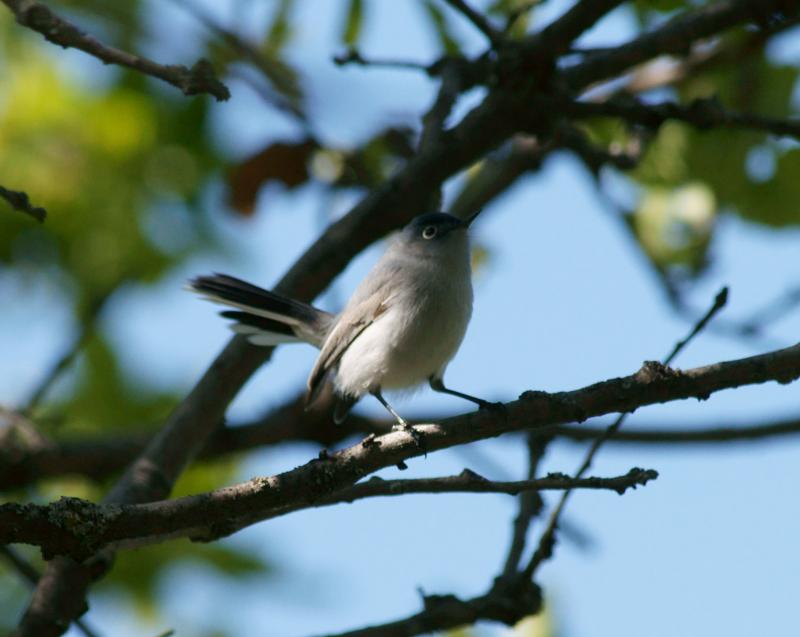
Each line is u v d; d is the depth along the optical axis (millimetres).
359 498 6914
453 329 10188
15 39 11289
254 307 10391
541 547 8133
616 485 6484
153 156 11438
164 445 8891
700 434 10852
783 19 10375
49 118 11164
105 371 11719
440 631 7906
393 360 10023
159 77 7043
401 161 11766
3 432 10359
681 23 10469
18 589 10469
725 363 6809
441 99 10578
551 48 9961
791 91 11672
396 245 10758
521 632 9727
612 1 9781
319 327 10492
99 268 11250
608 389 6805
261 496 6316
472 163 10414
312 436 11398
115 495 8445
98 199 11188
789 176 11195
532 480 6613
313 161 11172
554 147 12094
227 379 9289
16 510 5781
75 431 11594
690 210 11312
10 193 6273
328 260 9961
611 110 10203
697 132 11336
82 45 7008
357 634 7793
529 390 6934
